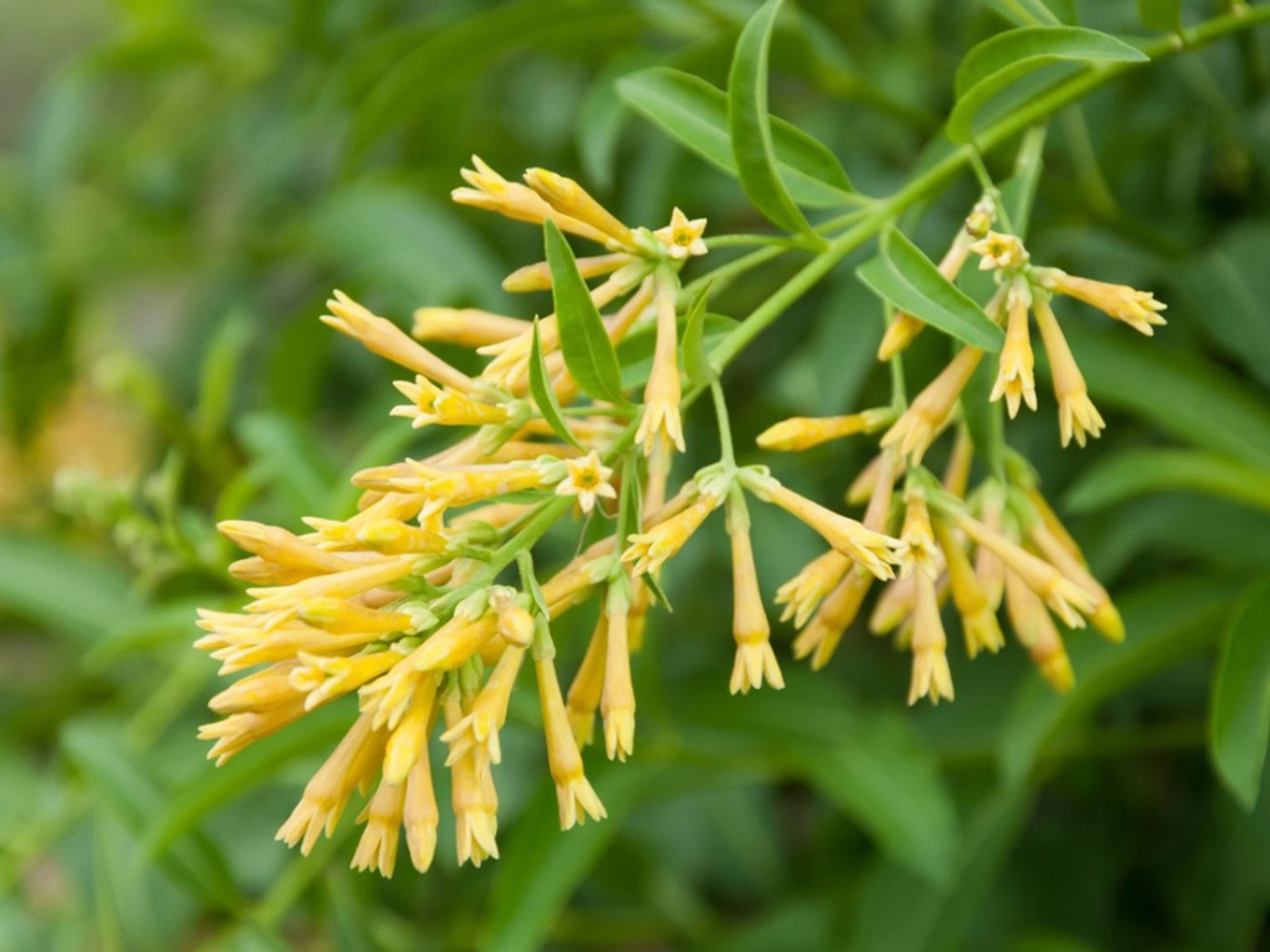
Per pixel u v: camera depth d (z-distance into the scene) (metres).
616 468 0.42
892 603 0.43
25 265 0.77
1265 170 0.54
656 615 0.60
